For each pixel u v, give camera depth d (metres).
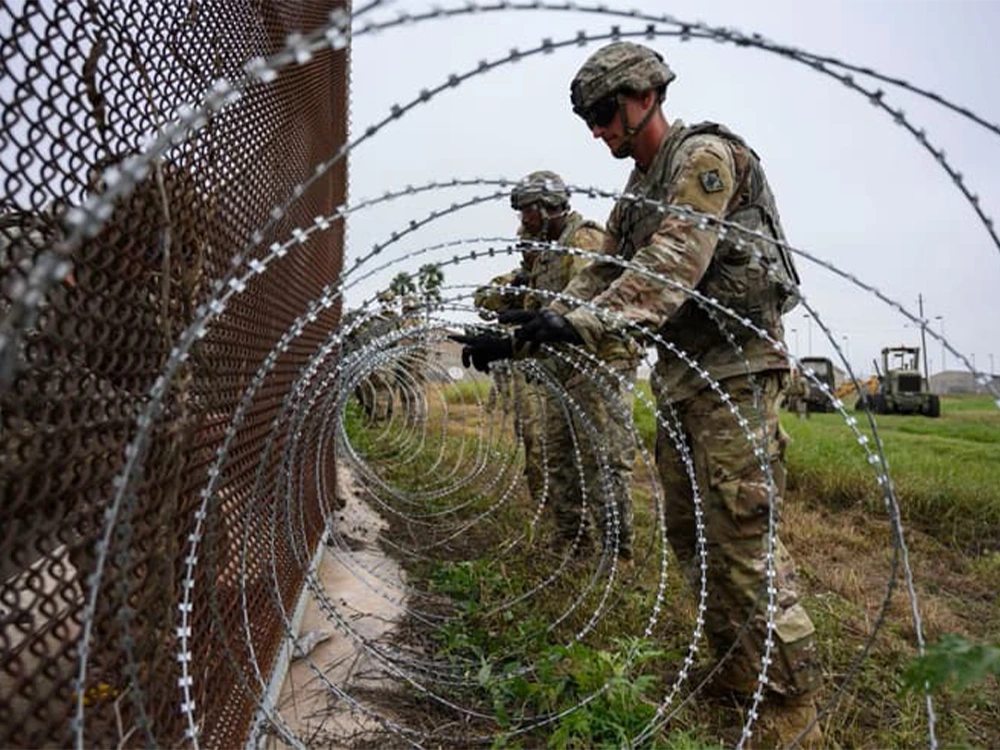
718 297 2.85
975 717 3.21
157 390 1.08
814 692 2.80
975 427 20.20
